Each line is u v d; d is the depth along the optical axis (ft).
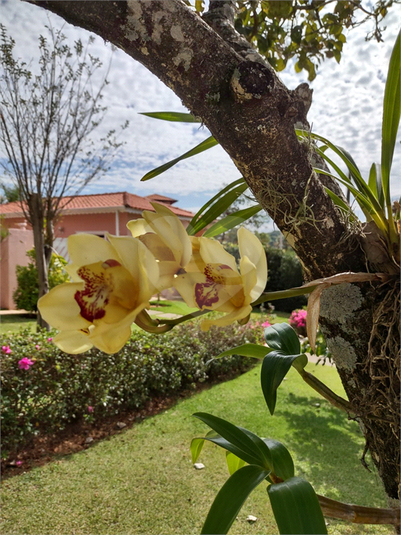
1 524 5.27
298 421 7.60
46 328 8.27
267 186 1.51
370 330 1.73
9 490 6.06
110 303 0.92
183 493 5.89
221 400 8.70
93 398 8.26
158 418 8.33
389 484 1.83
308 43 4.90
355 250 1.72
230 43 1.86
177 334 9.48
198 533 5.05
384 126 1.63
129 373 8.63
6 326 8.73
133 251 0.93
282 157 1.45
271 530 4.99
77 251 0.95
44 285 5.29
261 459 1.46
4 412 7.09
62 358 7.86
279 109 1.39
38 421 7.75
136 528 5.17
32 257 9.23
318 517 1.14
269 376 1.35
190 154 1.85
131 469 6.57
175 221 1.03
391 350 1.67
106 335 0.88
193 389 9.51
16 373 7.40
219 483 6.12
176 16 1.33
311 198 1.57
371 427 1.82
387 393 1.69
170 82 1.45
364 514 1.49
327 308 1.81
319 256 1.69
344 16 4.11
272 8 4.56
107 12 1.31
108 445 7.43
